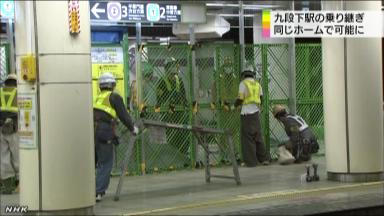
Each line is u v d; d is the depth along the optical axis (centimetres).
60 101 1861
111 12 2923
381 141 2459
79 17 1878
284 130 3148
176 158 2952
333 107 2455
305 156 3030
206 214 1936
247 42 3375
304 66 3269
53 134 1858
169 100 2912
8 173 2425
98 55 2717
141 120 2330
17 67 1909
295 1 3566
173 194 2300
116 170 2781
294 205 2048
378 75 2450
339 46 2430
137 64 2816
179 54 2938
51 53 1852
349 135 2428
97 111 2206
